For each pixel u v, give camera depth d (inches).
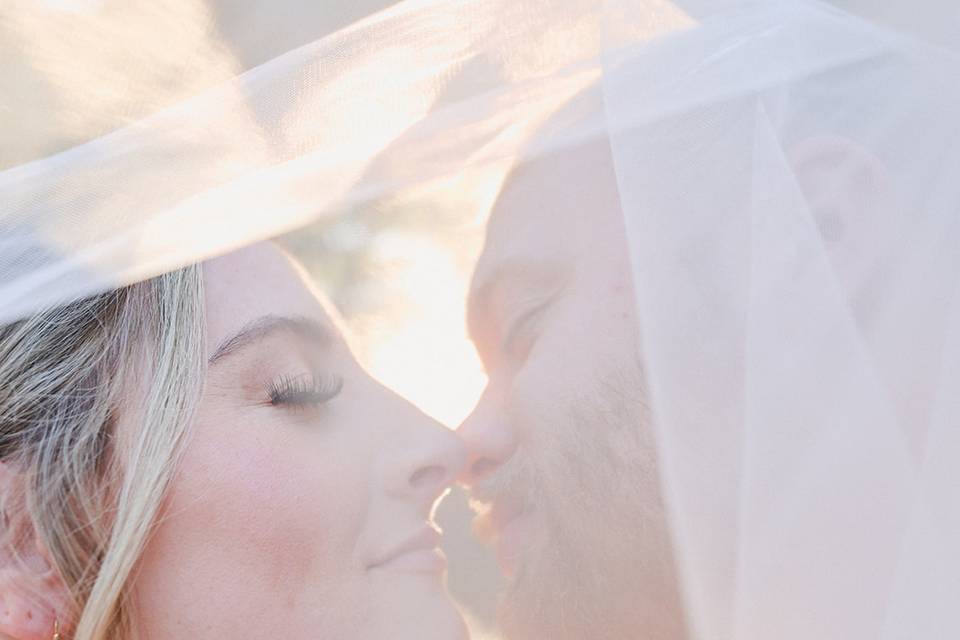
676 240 47.0
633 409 59.2
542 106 50.7
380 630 49.6
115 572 45.5
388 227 62.1
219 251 45.9
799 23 47.8
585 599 60.6
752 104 47.4
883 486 42.5
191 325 48.2
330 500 48.9
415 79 48.8
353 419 51.8
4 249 45.4
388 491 51.6
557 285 62.7
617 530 59.1
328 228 60.0
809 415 43.6
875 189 46.6
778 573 43.4
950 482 41.3
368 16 49.3
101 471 47.4
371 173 47.8
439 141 49.1
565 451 60.7
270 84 46.7
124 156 45.8
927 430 43.3
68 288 45.5
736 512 45.6
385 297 64.2
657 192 47.3
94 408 47.6
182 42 47.5
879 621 42.2
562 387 61.1
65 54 46.7
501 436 63.2
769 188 45.6
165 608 46.8
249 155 46.4
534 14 50.6
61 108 46.6
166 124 46.1
